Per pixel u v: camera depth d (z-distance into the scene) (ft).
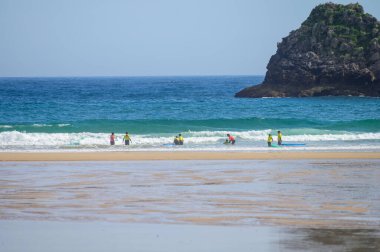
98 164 156.04
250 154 176.86
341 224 86.28
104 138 226.38
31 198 106.93
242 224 86.63
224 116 351.87
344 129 274.57
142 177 132.98
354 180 128.47
